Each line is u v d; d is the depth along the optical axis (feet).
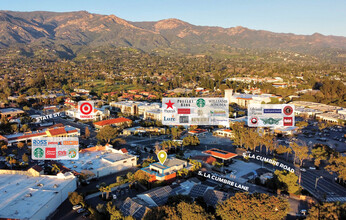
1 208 304.30
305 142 641.40
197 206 278.05
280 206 280.51
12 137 603.26
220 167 461.37
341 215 258.37
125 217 287.89
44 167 466.29
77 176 404.77
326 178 438.40
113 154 508.53
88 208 328.49
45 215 312.71
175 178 412.16
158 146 573.74
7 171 412.36
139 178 393.09
